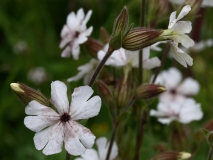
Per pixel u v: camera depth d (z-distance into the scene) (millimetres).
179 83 387
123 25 214
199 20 396
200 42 403
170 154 254
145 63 257
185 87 371
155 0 270
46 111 203
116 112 249
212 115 380
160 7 271
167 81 373
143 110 263
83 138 199
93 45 273
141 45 215
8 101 399
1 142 379
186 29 208
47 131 202
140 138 267
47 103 213
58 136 201
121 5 388
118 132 268
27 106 203
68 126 202
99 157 257
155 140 340
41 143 201
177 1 276
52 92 207
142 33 214
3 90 403
